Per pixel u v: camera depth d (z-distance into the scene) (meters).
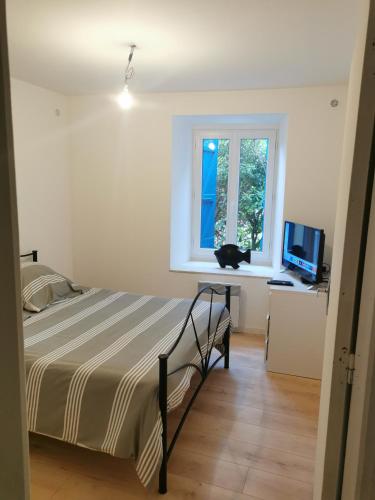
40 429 1.94
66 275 4.36
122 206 4.20
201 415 2.54
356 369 0.96
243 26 2.23
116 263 4.33
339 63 2.85
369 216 0.93
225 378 3.07
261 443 2.27
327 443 1.07
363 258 0.96
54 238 4.11
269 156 4.26
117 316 2.82
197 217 4.61
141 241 4.20
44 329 2.53
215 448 2.21
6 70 0.67
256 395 2.81
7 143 0.68
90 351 2.17
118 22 2.20
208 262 4.62
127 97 2.99
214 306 3.12
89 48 2.64
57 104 4.01
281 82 3.39
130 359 2.06
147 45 2.56
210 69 3.05
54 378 1.93
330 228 3.63
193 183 4.55
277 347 3.15
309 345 3.09
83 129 4.18
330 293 1.47
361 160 0.93
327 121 3.51
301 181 3.65
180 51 2.66
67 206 4.30
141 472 1.74
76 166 4.27
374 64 0.89
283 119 3.87
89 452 2.17
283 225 3.77
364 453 0.85
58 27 2.29
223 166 4.44
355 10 2.00
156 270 4.21
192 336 2.45
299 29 2.26
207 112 3.80
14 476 0.78
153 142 3.99
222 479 1.98
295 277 3.49
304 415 2.57
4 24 0.66
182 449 2.20
